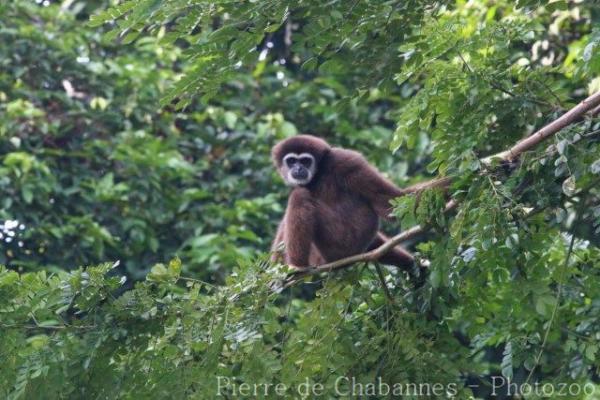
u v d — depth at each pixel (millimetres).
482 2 16922
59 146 21625
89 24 10391
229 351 11008
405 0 10828
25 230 19625
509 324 12484
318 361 11359
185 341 10711
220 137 22828
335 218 13773
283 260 13359
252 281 10828
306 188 13914
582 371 11555
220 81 10898
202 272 19406
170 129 22672
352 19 10773
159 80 22578
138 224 20281
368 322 11734
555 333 12227
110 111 22094
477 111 11289
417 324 11523
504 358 11930
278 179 21703
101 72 22156
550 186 10766
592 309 11773
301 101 23281
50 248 19844
